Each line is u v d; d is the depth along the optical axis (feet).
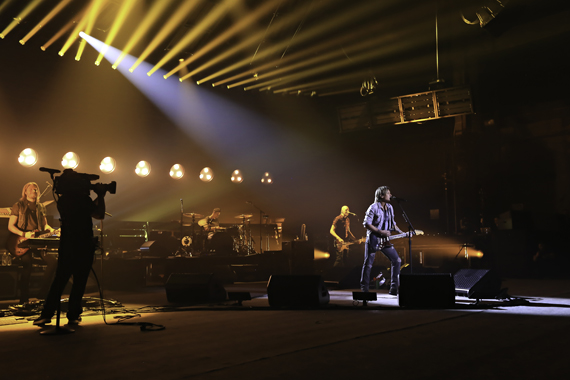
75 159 35.65
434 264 32.91
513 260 37.29
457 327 11.89
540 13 38.81
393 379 7.27
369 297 16.21
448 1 38.65
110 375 7.55
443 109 38.78
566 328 11.68
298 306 16.19
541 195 43.83
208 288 18.34
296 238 44.34
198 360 8.53
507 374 7.54
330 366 8.05
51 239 17.07
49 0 26.58
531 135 44.45
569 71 41.63
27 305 16.83
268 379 7.27
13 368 8.02
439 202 47.24
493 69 44.45
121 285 26.63
